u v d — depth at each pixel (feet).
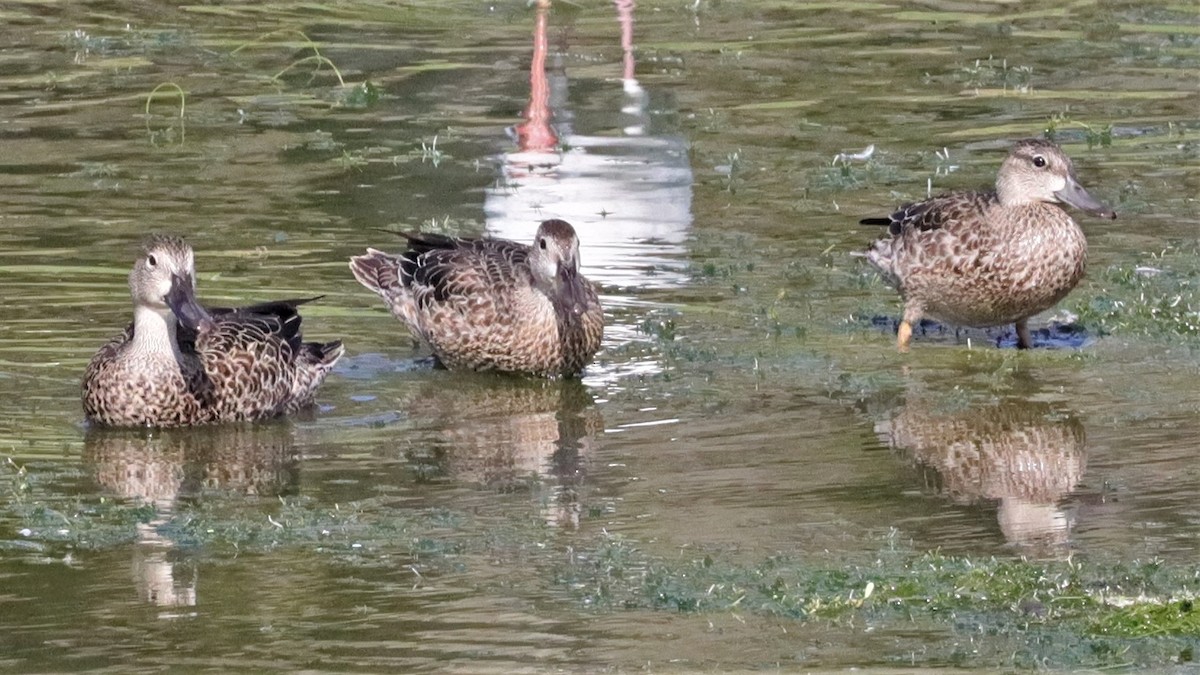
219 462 42.60
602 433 44.68
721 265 58.18
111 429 44.93
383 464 42.45
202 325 43.62
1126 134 73.82
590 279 56.95
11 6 93.66
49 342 50.72
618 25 91.71
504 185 66.08
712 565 36.04
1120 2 97.96
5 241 58.80
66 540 37.42
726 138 73.15
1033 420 45.16
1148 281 56.54
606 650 32.12
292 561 36.35
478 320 49.01
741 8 95.81
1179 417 45.32
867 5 96.84
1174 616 33.30
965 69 84.07
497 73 82.33
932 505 39.55
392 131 73.61
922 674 31.17
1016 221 50.39
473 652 32.07
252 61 84.33
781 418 45.57
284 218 62.23
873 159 69.97
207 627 33.17
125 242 59.06
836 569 35.70
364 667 31.42
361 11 93.86
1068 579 35.06
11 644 32.45
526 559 36.45
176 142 71.31
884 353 51.11
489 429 45.06
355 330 53.21
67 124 73.61
